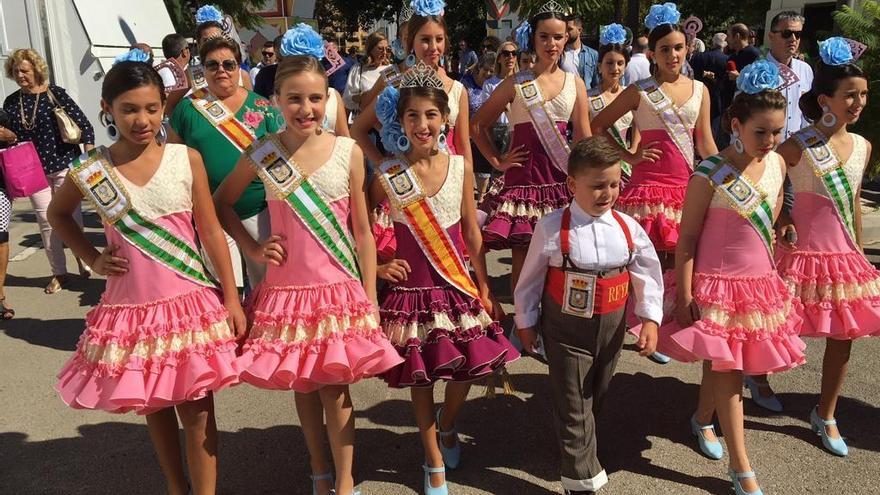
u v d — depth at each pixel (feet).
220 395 13.15
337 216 9.20
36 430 11.99
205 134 11.77
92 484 10.44
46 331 16.57
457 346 9.58
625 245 9.31
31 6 29.40
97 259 8.63
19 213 28.94
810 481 10.14
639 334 9.68
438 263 9.73
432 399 9.86
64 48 30.27
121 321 8.45
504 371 10.93
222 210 9.64
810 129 10.88
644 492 10.01
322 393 9.29
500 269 20.88
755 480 9.80
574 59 25.59
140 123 8.16
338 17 122.52
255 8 62.03
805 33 31.99
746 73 9.44
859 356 14.10
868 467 10.47
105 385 8.23
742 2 69.77
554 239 9.34
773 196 9.78
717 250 9.80
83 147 19.70
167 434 9.16
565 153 13.70
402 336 9.55
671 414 12.21
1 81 29.71
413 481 10.40
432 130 9.53
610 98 17.98
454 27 92.84
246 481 10.48
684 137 13.62
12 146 17.57
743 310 9.56
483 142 14.42
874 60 17.52
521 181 13.91
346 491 9.57
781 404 12.35
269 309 9.05
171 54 19.61
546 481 10.34
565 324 9.39
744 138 9.51
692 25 18.48
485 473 10.55
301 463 10.93
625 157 14.05
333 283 9.05
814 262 10.70
